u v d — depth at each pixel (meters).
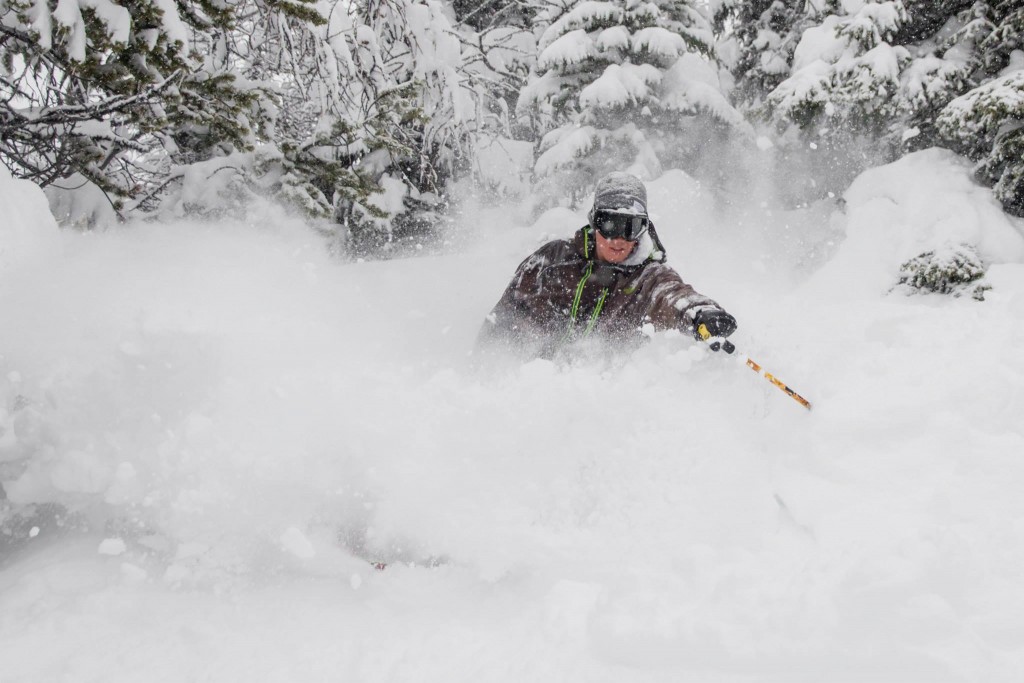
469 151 9.76
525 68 11.84
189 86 5.49
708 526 2.43
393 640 2.03
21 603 2.26
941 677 1.63
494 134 10.80
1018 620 1.75
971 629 1.73
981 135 8.19
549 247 3.76
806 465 2.60
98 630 2.11
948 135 7.83
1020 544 2.00
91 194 6.04
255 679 1.88
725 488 2.61
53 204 6.04
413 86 7.24
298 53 7.44
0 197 3.59
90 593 2.30
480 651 1.95
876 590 1.80
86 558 2.53
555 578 2.25
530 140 12.33
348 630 2.09
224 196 6.81
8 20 4.18
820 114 9.40
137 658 1.97
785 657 1.74
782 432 2.82
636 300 3.61
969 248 6.97
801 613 1.83
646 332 3.35
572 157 9.72
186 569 2.40
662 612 1.95
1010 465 2.35
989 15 8.73
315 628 2.11
